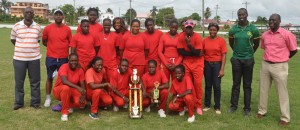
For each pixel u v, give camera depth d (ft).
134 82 21.22
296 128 19.45
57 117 20.84
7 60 49.34
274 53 20.10
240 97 27.66
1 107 22.76
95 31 23.63
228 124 20.12
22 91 22.44
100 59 21.04
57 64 22.91
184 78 21.65
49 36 22.63
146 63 23.08
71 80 21.30
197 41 21.72
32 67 22.17
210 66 22.57
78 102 21.27
